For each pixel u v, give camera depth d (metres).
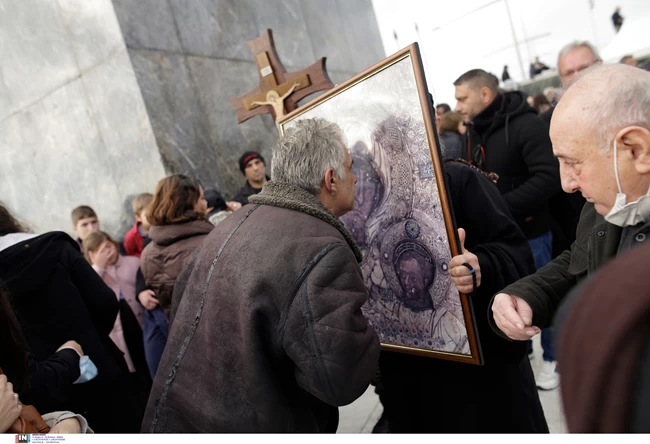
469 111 2.33
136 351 2.46
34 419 1.02
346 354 0.90
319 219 1.05
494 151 2.24
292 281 0.94
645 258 0.29
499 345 1.37
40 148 4.45
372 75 1.24
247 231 1.05
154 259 1.92
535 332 0.98
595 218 0.99
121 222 3.97
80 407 1.62
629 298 0.27
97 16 3.64
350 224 1.46
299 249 0.96
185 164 3.85
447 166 1.44
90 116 3.96
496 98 2.24
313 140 1.11
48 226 4.64
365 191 1.37
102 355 1.71
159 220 1.90
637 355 0.27
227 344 0.99
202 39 4.38
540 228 2.20
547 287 1.07
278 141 1.17
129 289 2.48
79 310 1.68
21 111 4.48
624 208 0.76
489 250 1.32
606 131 0.74
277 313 0.94
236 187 4.35
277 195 1.10
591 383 0.28
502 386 1.38
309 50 6.31
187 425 1.03
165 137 3.73
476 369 1.39
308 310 0.91
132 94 3.65
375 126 1.28
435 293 1.26
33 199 4.69
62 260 1.70
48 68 4.12
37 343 1.57
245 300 0.95
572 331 0.31
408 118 1.18
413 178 1.22
